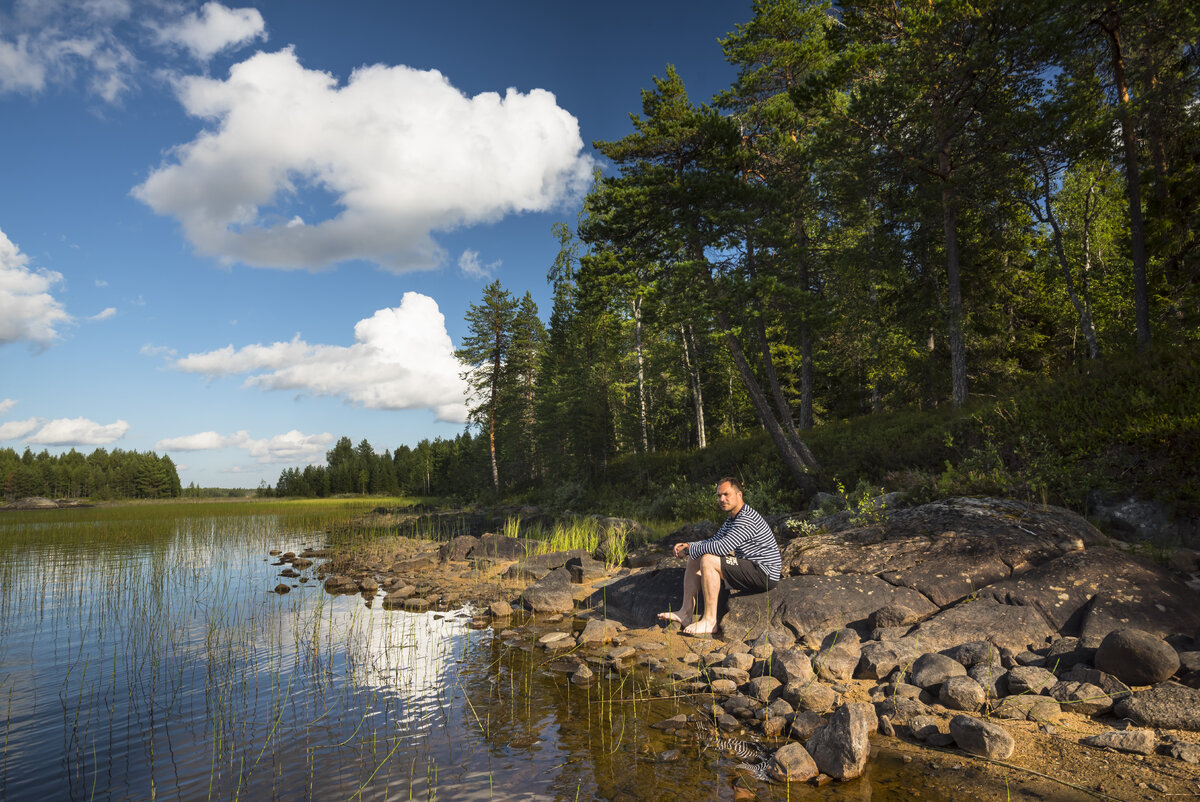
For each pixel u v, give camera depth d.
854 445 18.25
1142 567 5.31
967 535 6.24
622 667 5.38
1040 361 24.94
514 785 3.26
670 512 20.50
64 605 8.95
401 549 16.14
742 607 6.16
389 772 3.48
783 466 20.41
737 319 19.69
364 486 108.12
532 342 43.88
